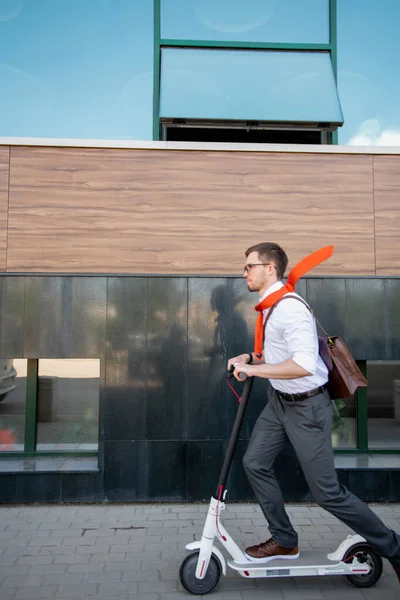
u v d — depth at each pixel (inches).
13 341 154.8
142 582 107.7
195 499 152.8
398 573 101.7
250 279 106.4
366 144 182.5
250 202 161.3
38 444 163.9
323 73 177.9
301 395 102.1
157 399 154.1
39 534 130.7
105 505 151.3
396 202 163.6
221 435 154.0
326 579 110.2
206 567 100.8
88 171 159.5
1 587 104.8
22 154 158.7
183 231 159.8
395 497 155.1
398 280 160.9
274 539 106.7
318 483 100.7
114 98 179.5
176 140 176.9
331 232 161.9
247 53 180.9
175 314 156.0
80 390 163.0
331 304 159.2
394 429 170.2
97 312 155.3
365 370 169.8
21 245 157.5
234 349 155.9
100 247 158.7
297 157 162.4
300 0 183.3
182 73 174.2
